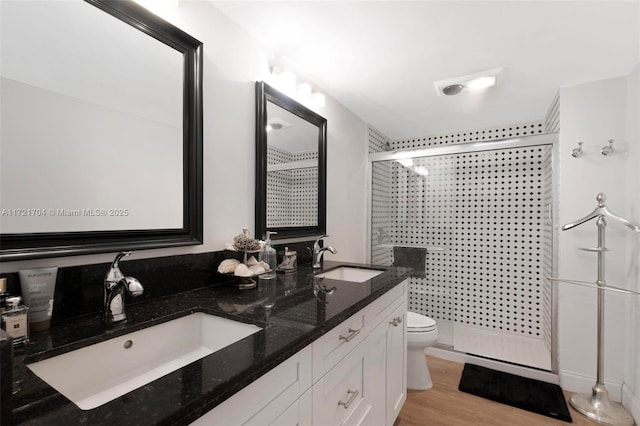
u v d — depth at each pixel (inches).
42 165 32.9
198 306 40.5
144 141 42.9
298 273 66.9
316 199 83.8
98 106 37.9
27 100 32.0
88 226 36.7
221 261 53.9
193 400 19.5
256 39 63.5
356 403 45.2
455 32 60.5
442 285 114.4
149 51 43.7
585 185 81.1
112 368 30.9
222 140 55.6
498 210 117.0
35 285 30.7
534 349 102.0
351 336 42.6
